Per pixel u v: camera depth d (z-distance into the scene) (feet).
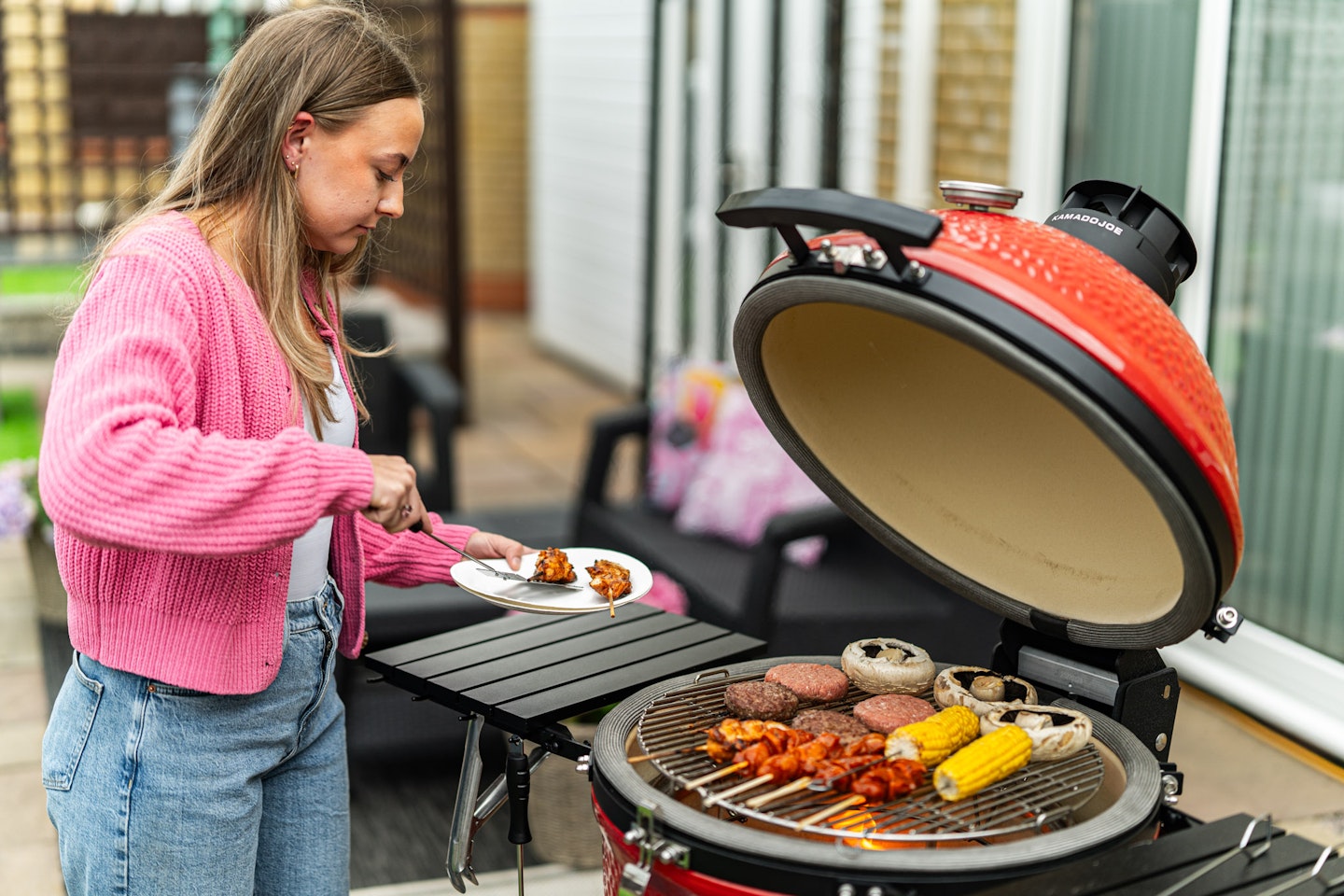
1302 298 9.50
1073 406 3.92
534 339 27.71
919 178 13.19
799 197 4.11
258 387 4.58
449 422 12.46
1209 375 4.25
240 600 4.58
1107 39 10.93
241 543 4.02
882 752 4.50
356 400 5.38
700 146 17.37
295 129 4.58
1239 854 4.14
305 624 5.07
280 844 5.34
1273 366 9.80
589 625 5.84
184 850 4.75
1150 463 3.93
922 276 4.06
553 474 18.13
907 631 9.46
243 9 19.98
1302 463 9.62
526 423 21.11
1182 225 4.85
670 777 4.42
